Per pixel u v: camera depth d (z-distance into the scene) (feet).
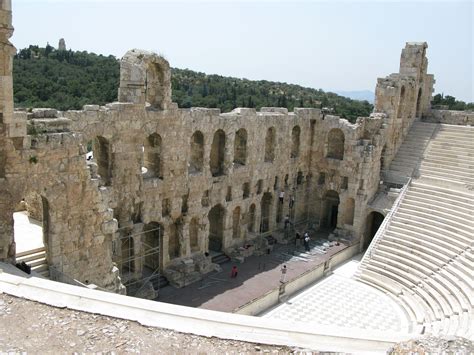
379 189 186.39
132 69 116.06
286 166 177.88
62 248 86.28
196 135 140.77
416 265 143.13
